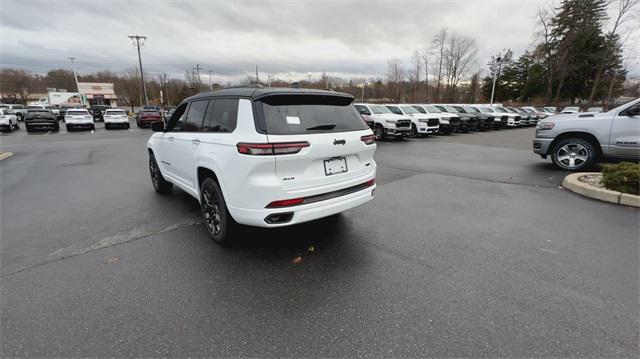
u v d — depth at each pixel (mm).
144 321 2367
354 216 4617
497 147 12820
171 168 4891
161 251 3520
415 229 4137
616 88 48906
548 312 2451
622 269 3078
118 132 21328
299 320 2387
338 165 3396
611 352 2053
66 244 3688
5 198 5586
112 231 4078
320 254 3449
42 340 2166
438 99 50312
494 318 2389
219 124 3533
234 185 3143
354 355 2053
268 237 3896
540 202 5246
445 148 12531
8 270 3090
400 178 7129
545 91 48062
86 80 82438
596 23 39875
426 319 2387
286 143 2949
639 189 5008
